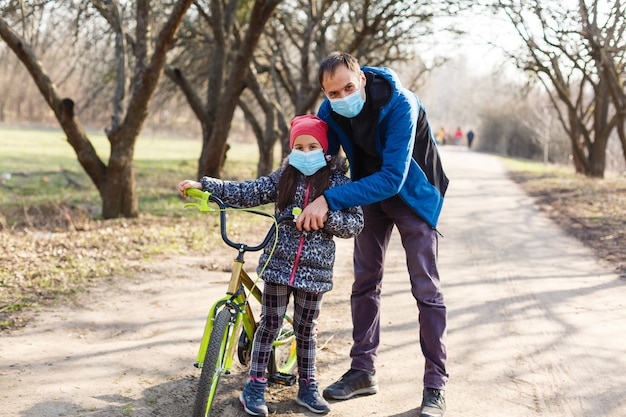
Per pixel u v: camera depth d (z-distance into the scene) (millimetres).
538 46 16188
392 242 9406
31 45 9555
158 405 3623
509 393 3986
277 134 16297
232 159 25234
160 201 12258
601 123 22094
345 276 7098
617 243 9156
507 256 8359
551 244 9266
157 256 7559
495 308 5875
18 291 5762
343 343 4816
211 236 8914
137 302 5711
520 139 44625
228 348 3217
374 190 3271
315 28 15594
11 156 20781
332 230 3322
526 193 16922
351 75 3275
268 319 3537
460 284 6797
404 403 3795
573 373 4332
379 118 3393
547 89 22922
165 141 35875
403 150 3334
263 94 16094
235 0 14125
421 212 3539
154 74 9594
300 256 3395
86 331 4914
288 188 3445
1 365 4066
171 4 13680
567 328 5297
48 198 12023
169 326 5074
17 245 7598
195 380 4000
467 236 9891
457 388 4047
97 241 8086
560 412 3732
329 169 3449
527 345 4883
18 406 3480
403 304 5973
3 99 33406
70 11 11484
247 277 3508
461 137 51875
